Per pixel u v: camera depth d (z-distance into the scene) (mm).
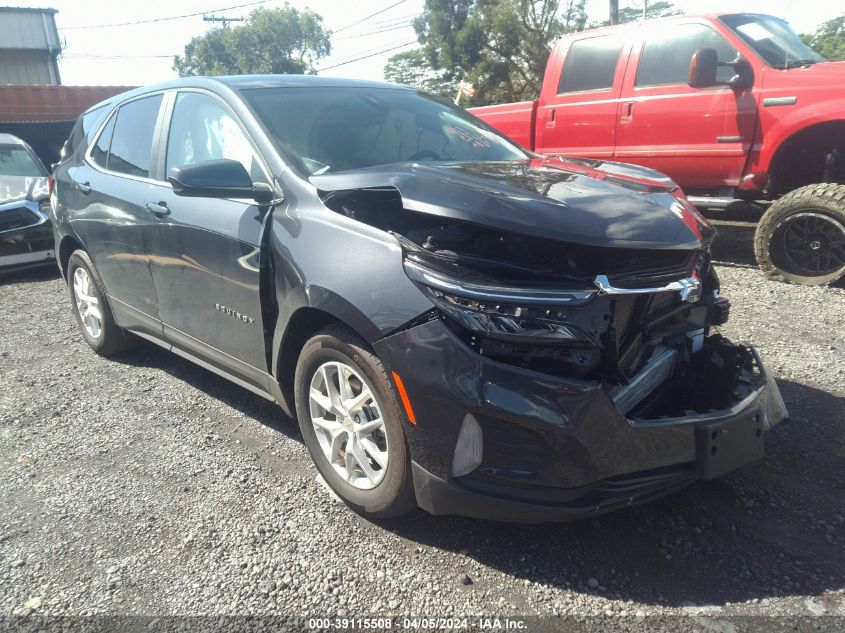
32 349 5387
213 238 3436
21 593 2582
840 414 3709
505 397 2371
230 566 2693
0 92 18984
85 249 4773
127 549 2820
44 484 3348
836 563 2588
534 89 25859
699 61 6324
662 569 2590
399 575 2613
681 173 6984
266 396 3469
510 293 2373
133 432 3859
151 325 4250
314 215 3002
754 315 5375
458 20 26969
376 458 2793
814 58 6809
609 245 2451
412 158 3625
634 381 2695
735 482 3133
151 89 4422
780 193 6773
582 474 2400
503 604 2445
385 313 2584
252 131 3451
